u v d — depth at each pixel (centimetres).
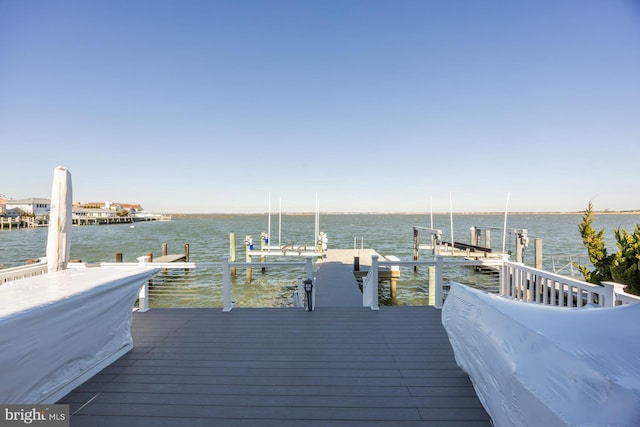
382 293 1284
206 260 1989
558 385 169
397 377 312
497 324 237
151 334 428
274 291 1312
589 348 184
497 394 222
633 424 133
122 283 352
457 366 335
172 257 1720
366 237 3438
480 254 1334
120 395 282
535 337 200
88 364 309
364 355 362
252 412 257
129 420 247
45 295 286
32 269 496
